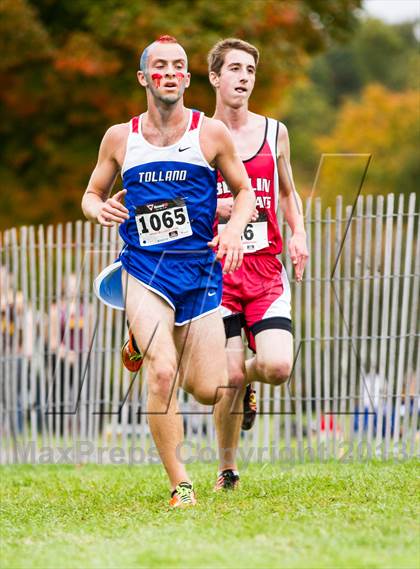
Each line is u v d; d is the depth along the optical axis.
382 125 75.00
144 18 41.94
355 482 14.77
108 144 13.91
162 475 18.09
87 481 18.20
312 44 48.56
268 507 12.97
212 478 16.98
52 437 24.22
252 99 45.19
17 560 10.76
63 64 42.25
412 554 10.34
